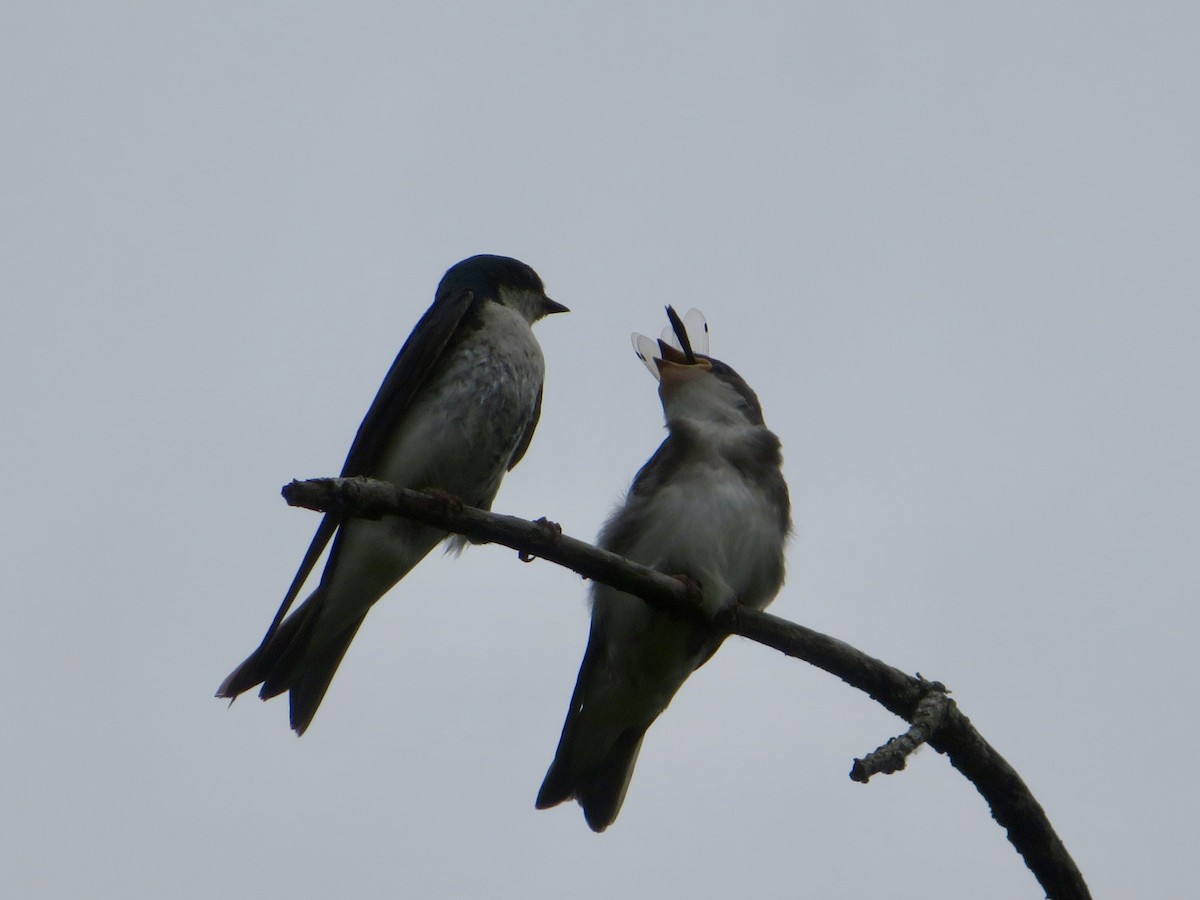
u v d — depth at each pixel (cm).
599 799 1119
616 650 1076
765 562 1080
